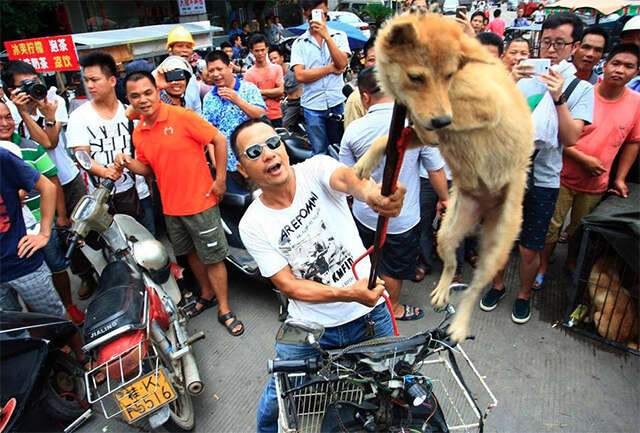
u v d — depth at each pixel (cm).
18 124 415
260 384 316
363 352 167
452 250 196
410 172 310
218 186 344
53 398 277
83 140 371
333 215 208
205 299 399
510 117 147
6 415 233
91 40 606
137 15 1322
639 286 307
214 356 345
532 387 295
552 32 365
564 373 306
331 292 190
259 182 195
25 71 404
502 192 173
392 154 141
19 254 288
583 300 357
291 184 202
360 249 216
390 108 297
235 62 1072
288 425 167
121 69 625
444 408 272
